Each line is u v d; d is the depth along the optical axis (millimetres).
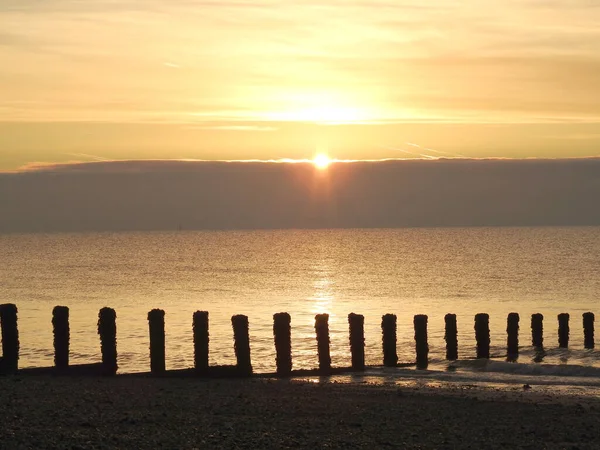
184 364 28703
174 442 13750
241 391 20312
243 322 23641
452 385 22750
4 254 160125
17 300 60406
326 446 13914
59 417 15523
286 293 68938
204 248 195750
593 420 16938
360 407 18203
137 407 17203
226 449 13391
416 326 27938
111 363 23031
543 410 18125
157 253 165000
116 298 62188
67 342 23203
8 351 22672
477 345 30266
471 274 92125
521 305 56719
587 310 52844
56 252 170875
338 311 52656
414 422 16484
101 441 13531
